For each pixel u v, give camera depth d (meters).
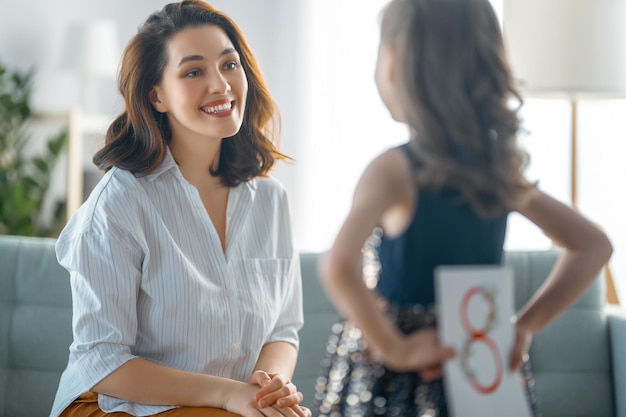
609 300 3.41
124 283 2.31
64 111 5.68
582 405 2.86
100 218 2.35
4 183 5.47
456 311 1.56
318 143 5.47
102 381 2.28
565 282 1.68
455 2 1.62
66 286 2.78
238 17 5.98
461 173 1.57
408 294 1.61
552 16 3.19
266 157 2.62
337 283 1.49
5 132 5.55
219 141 2.50
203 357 2.39
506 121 1.61
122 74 2.47
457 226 1.61
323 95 5.45
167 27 2.44
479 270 1.58
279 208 2.65
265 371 2.46
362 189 1.57
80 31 5.61
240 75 2.48
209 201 2.52
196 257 2.42
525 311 1.68
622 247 3.82
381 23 1.67
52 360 2.75
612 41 3.18
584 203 4.05
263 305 2.49
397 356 1.53
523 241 4.43
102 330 2.29
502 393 1.57
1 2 6.01
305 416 2.26
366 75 5.25
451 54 1.59
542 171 4.22
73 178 5.51
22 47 6.03
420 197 1.59
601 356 2.88
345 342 1.68
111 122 2.58
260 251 2.55
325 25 5.44
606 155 3.90
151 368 2.28
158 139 2.44
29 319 2.76
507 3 3.23
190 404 2.27
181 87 2.41
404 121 1.65
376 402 1.61
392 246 1.61
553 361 2.88
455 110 1.57
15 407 2.73
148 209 2.39
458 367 1.54
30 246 2.84
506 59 1.64
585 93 3.23
